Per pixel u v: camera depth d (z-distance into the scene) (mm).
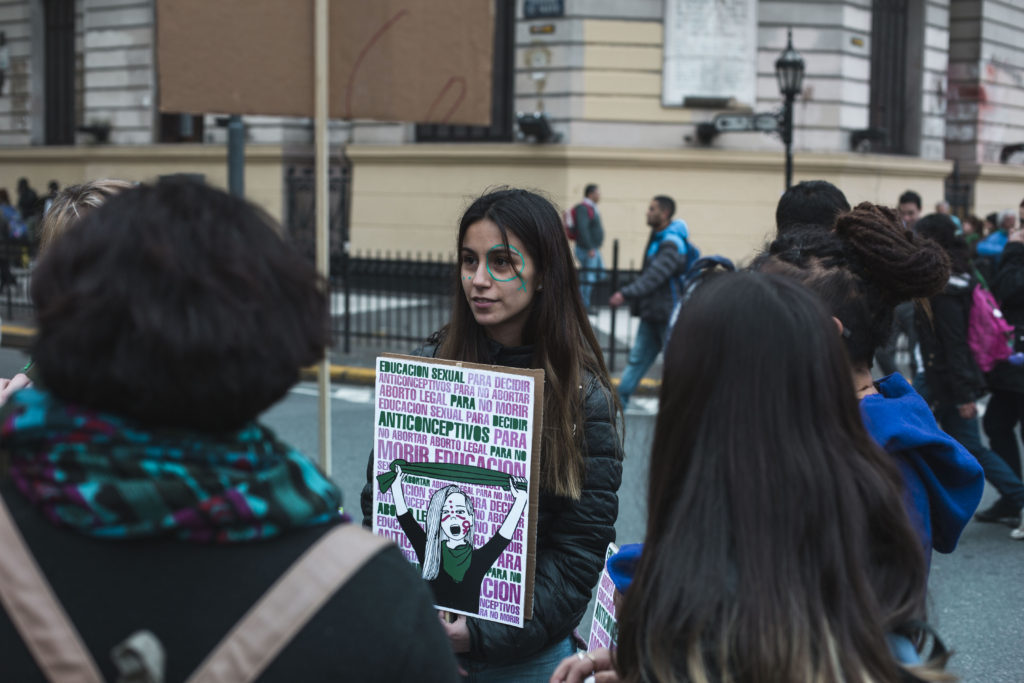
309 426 7816
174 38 4055
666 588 1211
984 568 4816
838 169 15188
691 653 1164
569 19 14578
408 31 4438
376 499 2062
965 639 4023
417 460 2021
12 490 1045
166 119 18031
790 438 1225
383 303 13602
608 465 2109
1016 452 5531
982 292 5105
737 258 15008
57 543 989
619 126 14773
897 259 1858
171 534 968
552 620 2002
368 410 8555
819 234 1967
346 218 16297
